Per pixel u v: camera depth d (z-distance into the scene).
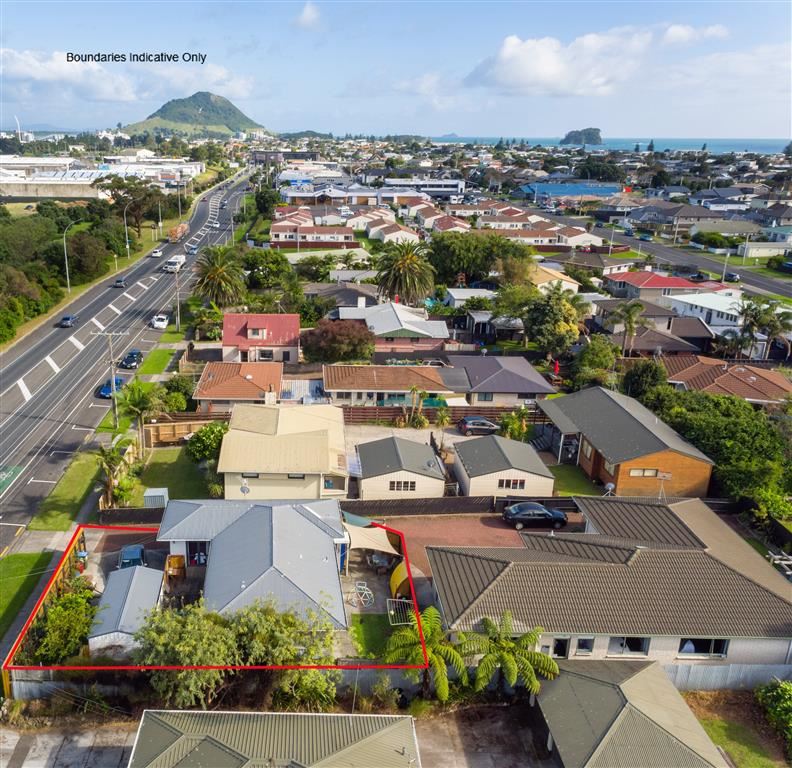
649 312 91.12
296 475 47.50
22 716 29.19
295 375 73.56
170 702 29.00
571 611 32.75
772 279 134.25
